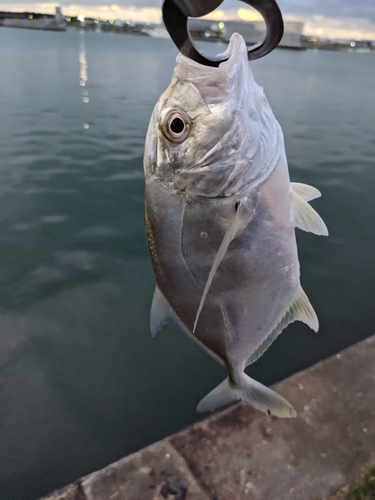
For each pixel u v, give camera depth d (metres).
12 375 3.01
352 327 3.40
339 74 24.89
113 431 2.62
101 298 3.81
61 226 4.98
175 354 3.20
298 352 3.15
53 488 2.30
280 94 15.05
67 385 2.94
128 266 4.28
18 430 2.63
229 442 2.09
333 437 2.08
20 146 7.91
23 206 5.43
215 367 3.08
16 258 4.34
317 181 6.48
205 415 2.70
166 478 1.97
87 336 3.37
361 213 5.40
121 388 2.91
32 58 24.91
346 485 1.88
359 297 3.78
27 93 13.45
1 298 3.78
